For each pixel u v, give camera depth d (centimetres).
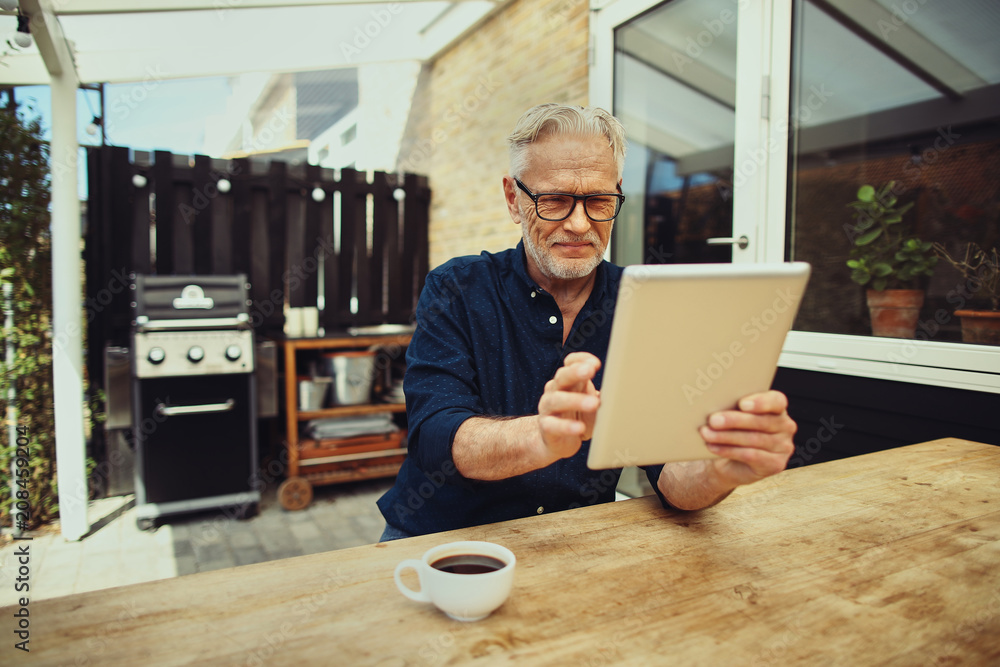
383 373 413
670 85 296
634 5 310
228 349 328
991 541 94
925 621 71
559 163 122
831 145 227
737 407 81
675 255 299
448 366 122
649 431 80
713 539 95
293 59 411
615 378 75
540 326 135
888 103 208
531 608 73
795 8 237
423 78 519
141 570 275
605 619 71
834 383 224
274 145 521
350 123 643
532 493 127
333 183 437
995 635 68
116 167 376
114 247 378
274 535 320
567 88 357
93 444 375
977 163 186
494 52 421
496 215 414
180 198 394
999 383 177
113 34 336
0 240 293
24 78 303
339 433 377
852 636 68
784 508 109
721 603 75
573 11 350
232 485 337
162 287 323
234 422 335
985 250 184
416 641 66
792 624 70
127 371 345
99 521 337
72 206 297
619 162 130
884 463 136
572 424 81
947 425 191
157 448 320
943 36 192
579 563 86
